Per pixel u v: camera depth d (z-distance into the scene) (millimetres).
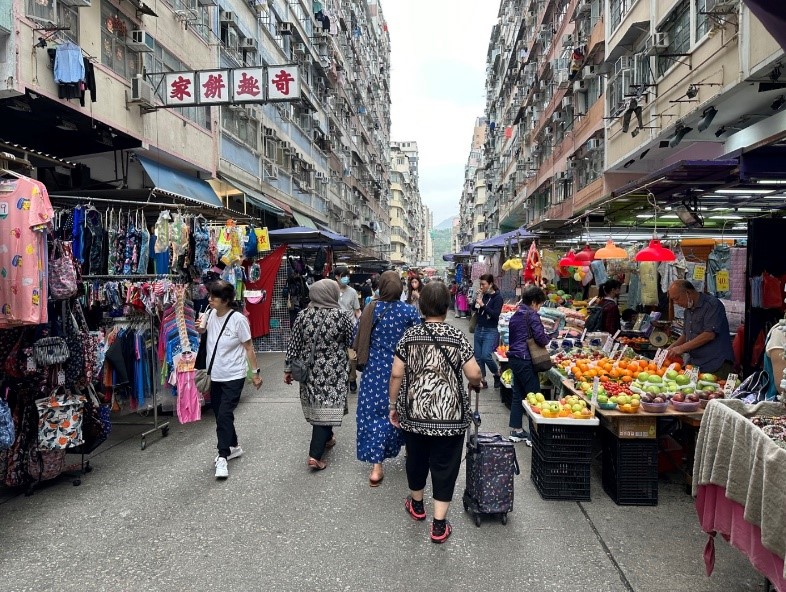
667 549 3547
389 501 4332
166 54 13586
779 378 3436
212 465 5172
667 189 5801
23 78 8305
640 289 8336
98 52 10648
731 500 2867
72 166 5008
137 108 11719
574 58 19328
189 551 3531
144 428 6453
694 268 7641
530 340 5656
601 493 4555
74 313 4855
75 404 4547
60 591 3074
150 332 6090
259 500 4348
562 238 12305
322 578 3207
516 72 37062
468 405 3746
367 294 13797
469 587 3109
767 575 2578
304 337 5027
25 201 3910
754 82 8875
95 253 5875
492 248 16453
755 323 5887
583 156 19688
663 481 4840
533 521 3982
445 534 3645
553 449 4375
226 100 11523
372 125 54406
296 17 25359
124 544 3629
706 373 5137
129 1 11562
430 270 35531
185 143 14117
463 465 5211
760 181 5277
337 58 33469
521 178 36531
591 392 4758
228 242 7969
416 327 3789
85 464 5082
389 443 4742
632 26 13500
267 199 20109
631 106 12812
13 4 8102
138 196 7172
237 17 18312
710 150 13188
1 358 4418
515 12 38719
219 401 5117
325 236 13617
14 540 3691
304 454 5484
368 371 4789
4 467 4523
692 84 10305
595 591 3066
